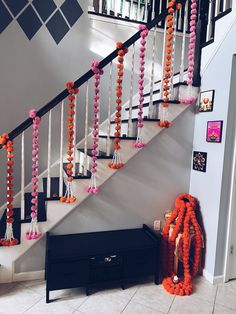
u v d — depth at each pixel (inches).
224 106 90.3
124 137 94.0
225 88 89.9
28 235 87.1
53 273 80.7
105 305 81.3
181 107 101.0
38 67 121.3
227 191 93.7
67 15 125.0
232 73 87.9
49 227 90.7
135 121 99.3
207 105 97.7
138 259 90.1
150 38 138.3
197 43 102.3
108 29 132.9
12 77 117.2
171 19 93.5
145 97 131.8
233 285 95.0
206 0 101.7
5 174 118.8
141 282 95.3
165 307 81.2
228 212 94.7
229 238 95.3
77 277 83.4
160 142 102.4
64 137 128.3
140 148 96.6
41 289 87.9
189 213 96.6
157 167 103.4
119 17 134.0
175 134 104.0
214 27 95.5
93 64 86.3
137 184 101.7
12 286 88.4
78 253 82.8
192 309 80.6
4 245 85.7
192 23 96.3
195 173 105.3
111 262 87.2
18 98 119.0
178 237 95.0
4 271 88.9
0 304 79.4
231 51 87.4
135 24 137.3
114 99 135.3
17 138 119.7
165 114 98.7
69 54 126.6
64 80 126.6
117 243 90.7
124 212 101.6
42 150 124.7
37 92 122.1
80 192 92.0
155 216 105.7
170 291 88.4
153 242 92.3
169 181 105.9
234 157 92.3
